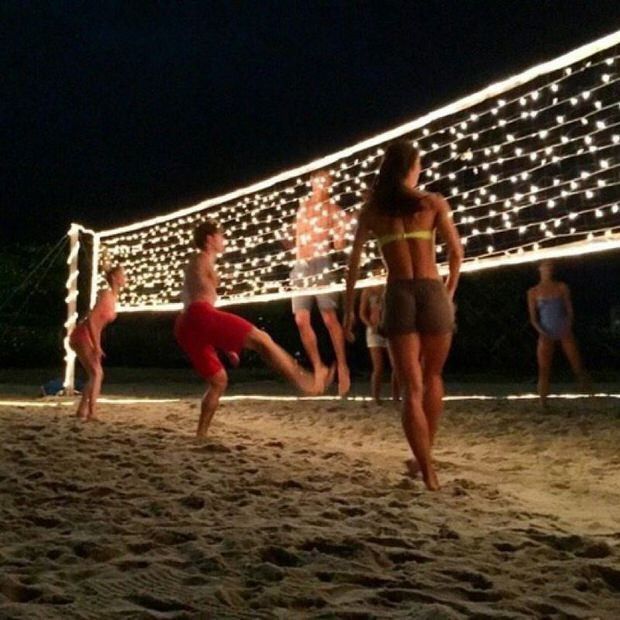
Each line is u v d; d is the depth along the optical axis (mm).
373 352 11055
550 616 3020
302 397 12648
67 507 4613
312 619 2898
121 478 5508
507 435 8359
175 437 7621
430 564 3615
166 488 5184
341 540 3852
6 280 21375
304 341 11297
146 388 15492
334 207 11195
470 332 19594
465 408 10484
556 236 8672
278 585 3242
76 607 2912
